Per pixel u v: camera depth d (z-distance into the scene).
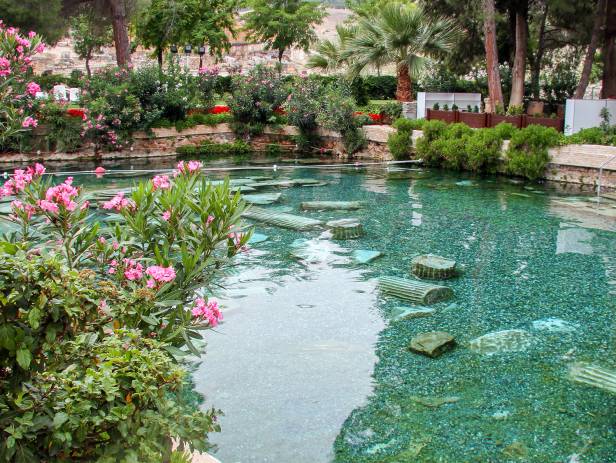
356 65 20.52
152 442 2.43
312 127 20.75
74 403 2.29
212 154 20.55
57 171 16.12
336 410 4.63
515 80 20.38
